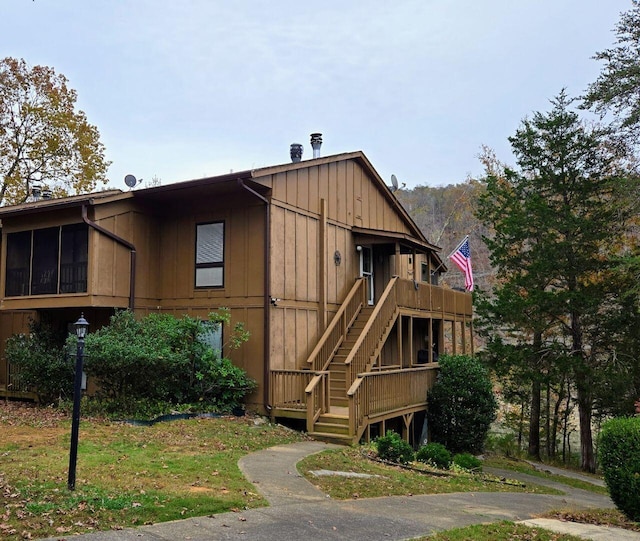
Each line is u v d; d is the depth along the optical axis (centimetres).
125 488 642
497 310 2047
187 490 657
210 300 1396
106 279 1323
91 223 1291
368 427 1209
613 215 1853
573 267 1925
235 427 1132
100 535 491
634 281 1748
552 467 1883
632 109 1717
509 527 625
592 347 1972
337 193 1639
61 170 2784
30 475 679
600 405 1930
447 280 4316
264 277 1314
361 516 623
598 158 1944
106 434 984
